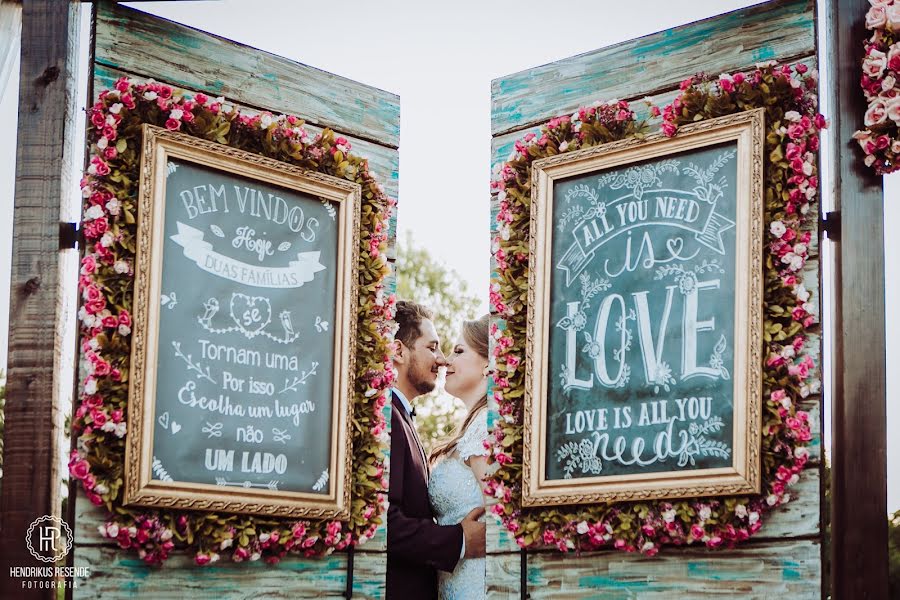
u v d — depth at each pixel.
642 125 4.61
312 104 4.87
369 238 4.88
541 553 4.59
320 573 4.58
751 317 4.19
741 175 4.29
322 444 4.62
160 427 4.22
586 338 4.59
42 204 4.10
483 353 5.79
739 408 4.17
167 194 4.35
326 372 4.68
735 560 4.17
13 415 3.99
